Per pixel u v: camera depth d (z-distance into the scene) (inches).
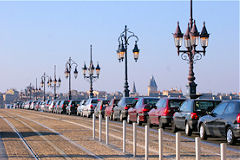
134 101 1316.4
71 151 615.8
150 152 593.9
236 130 644.1
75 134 896.3
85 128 1074.1
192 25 1032.8
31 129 1046.4
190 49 1018.7
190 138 791.1
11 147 668.7
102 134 892.6
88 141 753.6
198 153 364.8
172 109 919.0
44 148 653.3
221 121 687.1
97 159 534.3
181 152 591.5
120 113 1326.3
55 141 755.4
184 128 846.5
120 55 1450.5
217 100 828.6
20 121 1439.5
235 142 656.4
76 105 2078.0
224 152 326.6
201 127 762.8
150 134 872.3
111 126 1127.6
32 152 607.5
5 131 984.3
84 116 1828.2
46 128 1080.2
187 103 850.1
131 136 834.2
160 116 946.1
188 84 1008.9
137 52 1395.2
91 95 2004.2
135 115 1144.8
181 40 1019.3
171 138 788.6
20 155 575.5
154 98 1123.3
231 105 677.9
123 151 595.8
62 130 1008.2
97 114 1605.6
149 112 1037.8
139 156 557.9
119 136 839.1
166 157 544.4
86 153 593.3
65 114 2213.3
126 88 1472.7
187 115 829.2
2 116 1902.1
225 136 679.7
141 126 1102.4
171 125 1002.7
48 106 2714.1
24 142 740.7
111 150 623.8
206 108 818.2
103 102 1589.6
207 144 692.7
